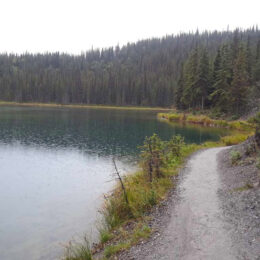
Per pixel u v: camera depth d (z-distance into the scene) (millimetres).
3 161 21703
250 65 59469
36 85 127938
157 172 13609
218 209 8656
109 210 10234
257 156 13641
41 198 13477
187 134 36219
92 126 45281
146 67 156125
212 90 56219
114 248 7188
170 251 6395
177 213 8852
